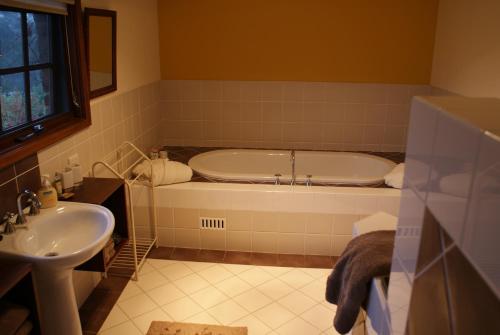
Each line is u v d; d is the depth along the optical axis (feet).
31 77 7.32
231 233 10.94
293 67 13.37
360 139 13.80
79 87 8.39
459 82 11.10
